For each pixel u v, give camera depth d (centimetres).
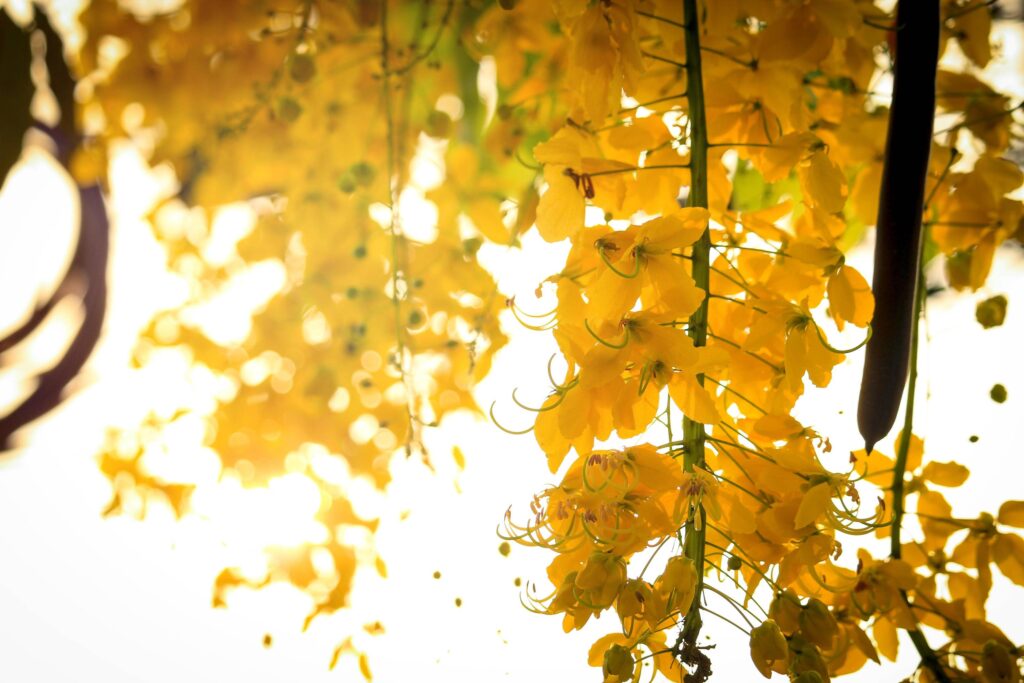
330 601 100
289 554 101
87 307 111
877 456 82
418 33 94
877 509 72
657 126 82
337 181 96
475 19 93
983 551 81
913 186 74
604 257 70
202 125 95
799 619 71
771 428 75
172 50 94
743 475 74
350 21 94
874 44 84
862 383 75
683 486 70
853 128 85
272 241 98
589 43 74
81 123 96
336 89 95
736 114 81
